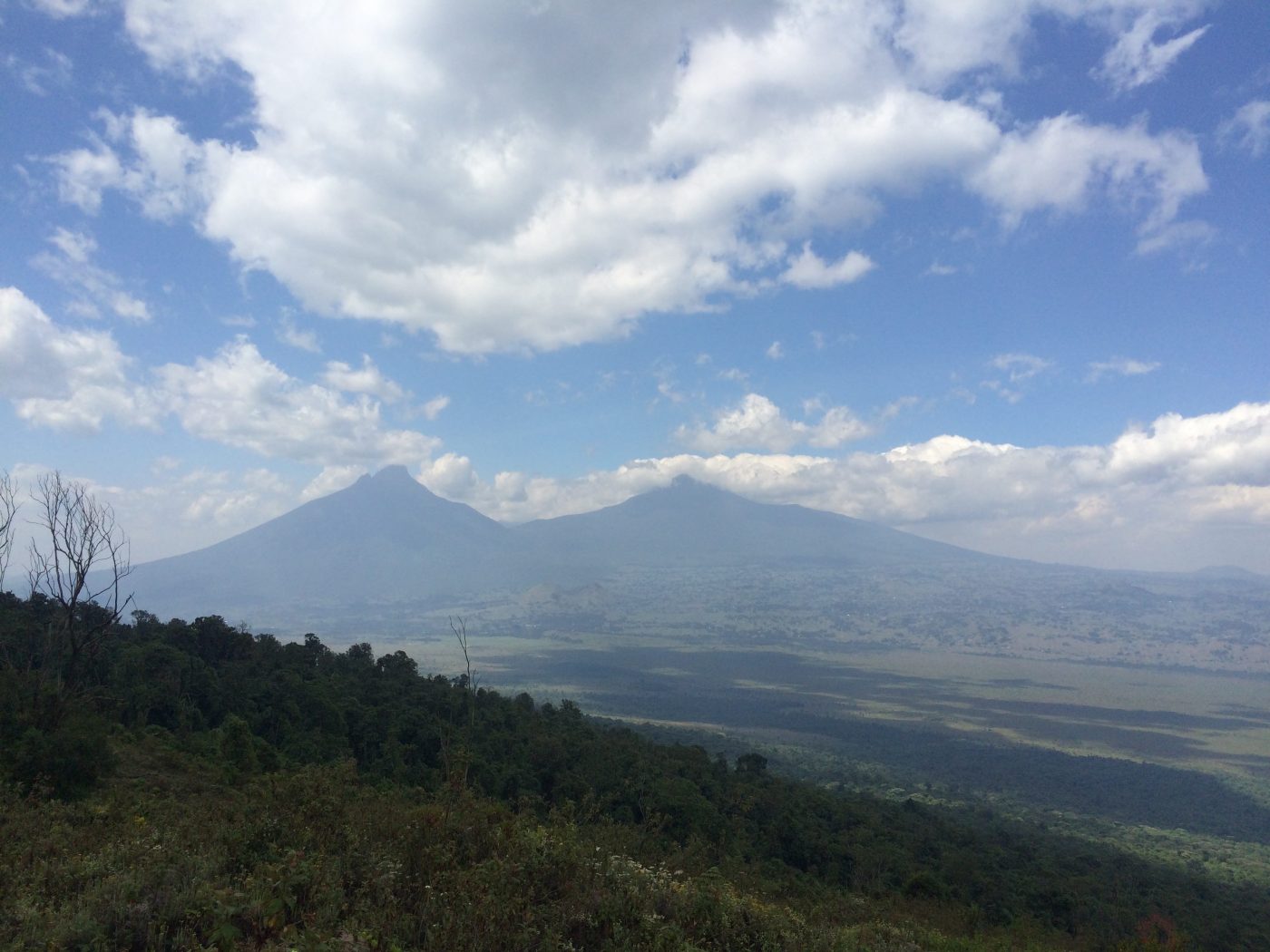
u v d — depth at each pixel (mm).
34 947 5664
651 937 6934
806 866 29438
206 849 8070
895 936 11336
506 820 9195
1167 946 19641
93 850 8469
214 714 32125
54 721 18156
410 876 7629
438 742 33969
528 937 6363
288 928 6176
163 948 5859
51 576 21625
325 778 10016
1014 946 16953
